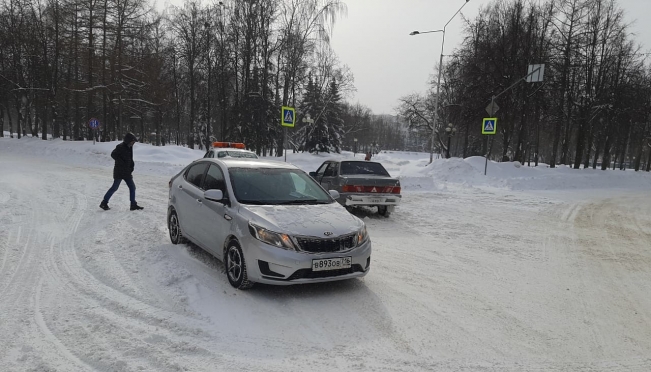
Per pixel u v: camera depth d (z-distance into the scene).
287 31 33.44
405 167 30.64
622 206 15.66
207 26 35.44
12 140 36.75
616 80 33.16
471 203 14.56
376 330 3.96
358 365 3.30
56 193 11.50
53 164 22.16
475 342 3.82
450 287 5.34
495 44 30.50
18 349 3.34
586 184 25.17
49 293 4.50
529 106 31.61
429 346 3.70
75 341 3.51
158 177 18.20
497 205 14.31
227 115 41.56
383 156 63.75
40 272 5.14
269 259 4.37
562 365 3.48
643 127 40.19
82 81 36.69
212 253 5.40
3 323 3.77
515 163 27.11
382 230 9.01
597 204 15.94
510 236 8.97
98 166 22.48
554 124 37.03
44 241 6.51
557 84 30.80
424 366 3.34
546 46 30.38
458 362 3.44
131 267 5.39
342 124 60.44
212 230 5.35
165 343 3.52
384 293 4.97
